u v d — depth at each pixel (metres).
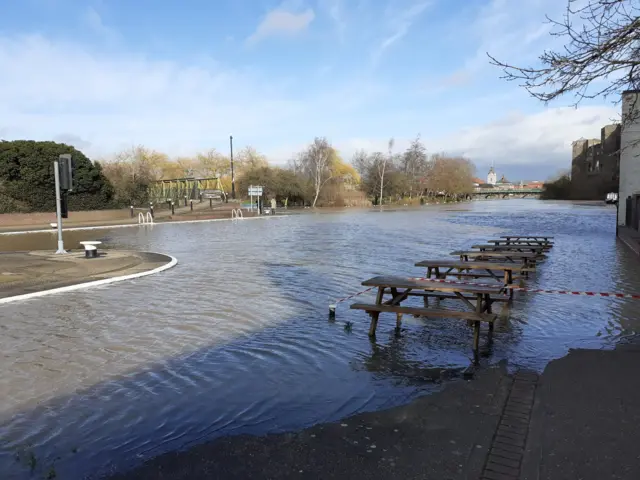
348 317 7.83
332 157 73.69
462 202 106.69
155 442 3.92
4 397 4.83
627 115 5.53
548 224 31.61
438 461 3.51
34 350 6.26
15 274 11.64
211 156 88.81
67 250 17.11
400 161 92.88
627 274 11.83
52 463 3.63
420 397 4.71
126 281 11.20
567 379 4.91
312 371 5.46
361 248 17.92
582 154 111.12
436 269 10.93
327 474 3.38
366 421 4.21
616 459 3.34
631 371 5.10
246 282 10.97
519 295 9.42
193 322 7.56
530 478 3.19
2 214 33.88
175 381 5.21
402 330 7.05
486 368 5.47
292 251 17.09
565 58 4.38
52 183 37.59
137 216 41.06
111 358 5.94
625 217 25.25
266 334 6.91
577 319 7.57
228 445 3.84
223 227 30.69
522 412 4.29
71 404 4.66
